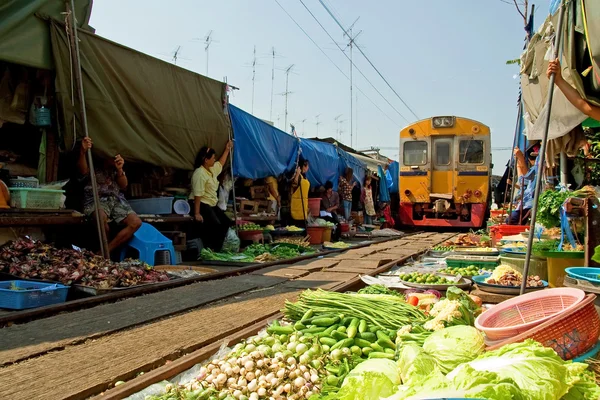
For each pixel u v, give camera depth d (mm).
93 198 6910
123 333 3625
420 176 18031
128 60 7348
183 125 8469
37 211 5910
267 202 12172
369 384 2152
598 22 4125
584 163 9344
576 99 4773
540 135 7082
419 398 1788
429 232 18844
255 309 4488
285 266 7891
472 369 1983
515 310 3453
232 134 9859
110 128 7004
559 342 2676
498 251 8188
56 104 6227
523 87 8148
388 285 5559
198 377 2654
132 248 7289
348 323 3400
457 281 5461
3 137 7203
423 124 18031
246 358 2652
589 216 5172
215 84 9328
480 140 17453
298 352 2867
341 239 15367
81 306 4539
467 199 17562
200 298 4949
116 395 2430
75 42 6262
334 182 15844
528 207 10703
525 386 1951
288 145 12547
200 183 8867
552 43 5902
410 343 2766
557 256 5406
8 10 5617
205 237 9898
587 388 2090
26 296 4414
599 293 3383
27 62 5820
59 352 3145
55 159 6539
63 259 5504
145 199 8562
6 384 2576
